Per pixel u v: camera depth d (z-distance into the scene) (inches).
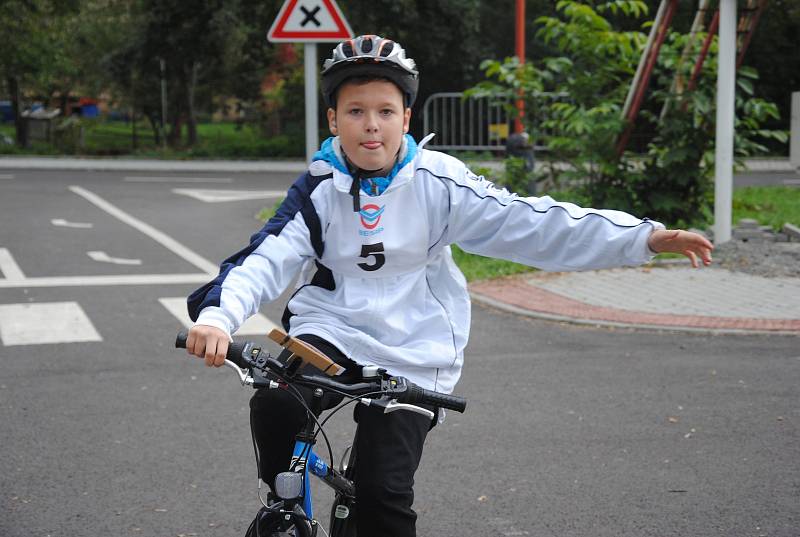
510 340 335.0
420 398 117.1
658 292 403.5
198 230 588.7
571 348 323.6
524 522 187.8
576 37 546.3
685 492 202.1
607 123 527.8
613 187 550.0
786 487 204.5
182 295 403.5
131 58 1254.3
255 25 1233.4
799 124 620.1
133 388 277.9
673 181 548.4
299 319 133.0
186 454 225.5
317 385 116.2
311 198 130.0
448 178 131.2
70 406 261.3
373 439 124.6
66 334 339.0
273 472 125.5
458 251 493.7
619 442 233.1
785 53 1242.0
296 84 1320.1
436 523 187.6
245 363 115.1
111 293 406.6
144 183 875.4
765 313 366.3
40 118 1413.6
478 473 213.6
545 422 248.2
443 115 1055.6
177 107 1465.3
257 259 125.6
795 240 505.4
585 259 129.7
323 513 195.9
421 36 1142.3
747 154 553.6
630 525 185.9
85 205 703.7
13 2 1307.8
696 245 123.3
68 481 209.0
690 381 284.2
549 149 556.4
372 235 129.7
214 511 193.5
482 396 270.7
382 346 128.9
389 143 125.8
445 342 133.6
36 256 494.3
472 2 1142.3
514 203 130.9
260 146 1227.9
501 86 563.5
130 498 199.8
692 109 530.0
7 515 190.9
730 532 182.2
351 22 1127.6
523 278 437.4
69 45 1549.0
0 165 1051.9
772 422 247.3
